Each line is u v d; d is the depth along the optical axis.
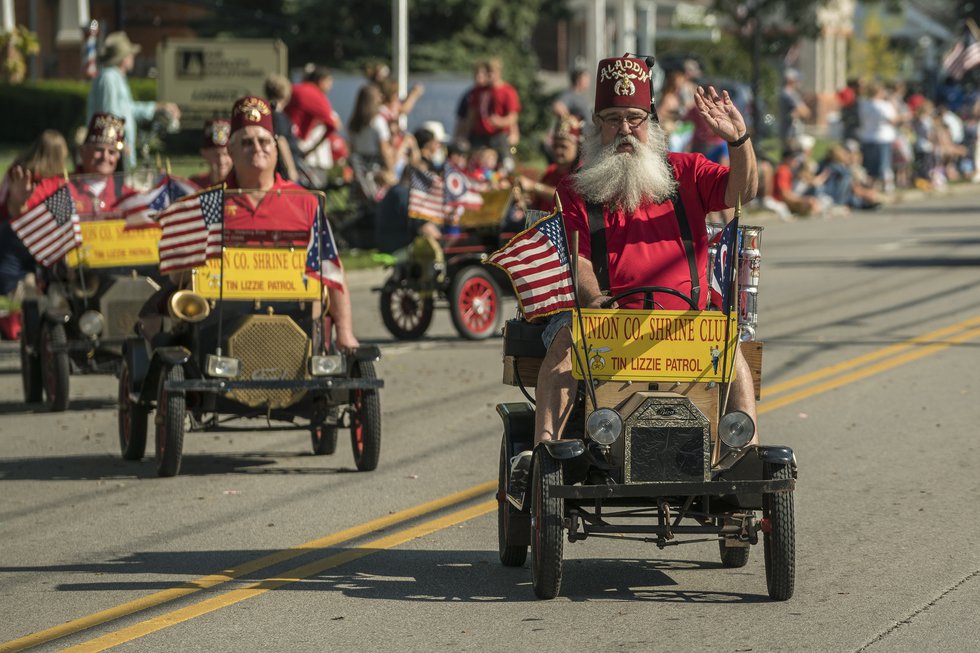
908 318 42.41
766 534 17.17
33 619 17.19
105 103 46.84
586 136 18.25
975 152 105.00
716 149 56.38
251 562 19.59
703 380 17.27
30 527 21.78
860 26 161.75
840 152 81.88
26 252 33.75
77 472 25.70
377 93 58.50
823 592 17.69
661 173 17.56
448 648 15.78
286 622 16.86
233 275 25.72
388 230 41.84
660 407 16.72
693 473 16.77
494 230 41.16
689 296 17.70
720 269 17.47
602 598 17.64
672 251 17.75
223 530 21.39
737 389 17.55
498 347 39.62
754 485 16.69
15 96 100.56
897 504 22.20
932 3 168.12
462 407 31.14
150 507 22.94
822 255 58.94
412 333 41.56
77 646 16.11
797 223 75.19
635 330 17.22
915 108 102.62
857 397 31.09
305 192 25.97
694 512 17.44
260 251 25.88
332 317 26.27
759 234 17.83
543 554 17.05
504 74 101.69
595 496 16.75
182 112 62.19
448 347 39.88
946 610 16.83
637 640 15.93
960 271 52.66
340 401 25.61
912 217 77.25
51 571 19.31
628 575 18.70
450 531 21.20
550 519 16.91
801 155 80.12
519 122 102.62
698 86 17.27
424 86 83.44
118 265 32.19
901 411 29.55
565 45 147.38
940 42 163.75
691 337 17.25
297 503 23.05
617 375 17.22
